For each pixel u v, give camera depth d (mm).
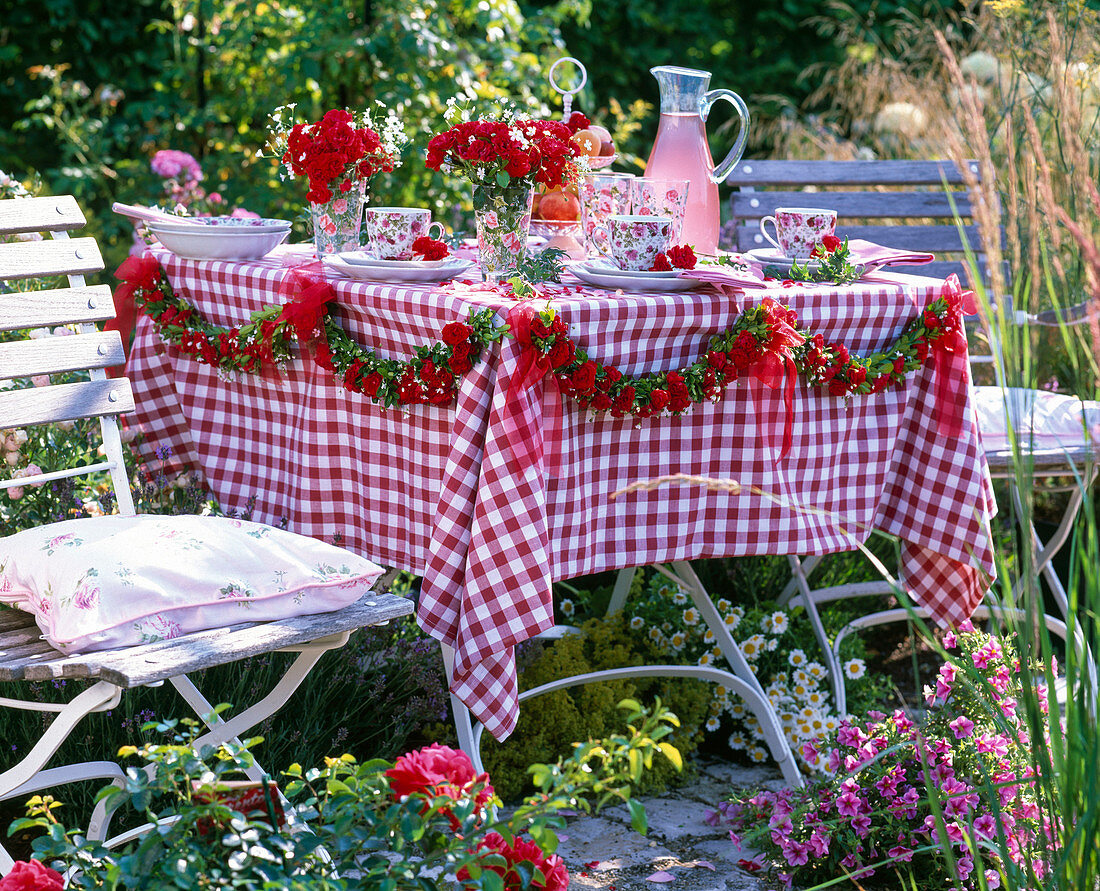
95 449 3072
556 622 3449
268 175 5676
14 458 2875
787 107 8719
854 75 6488
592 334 2170
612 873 2445
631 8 8844
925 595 2719
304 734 2604
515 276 2250
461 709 2510
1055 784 1758
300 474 2535
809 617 3174
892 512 2699
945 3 8766
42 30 7438
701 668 2736
